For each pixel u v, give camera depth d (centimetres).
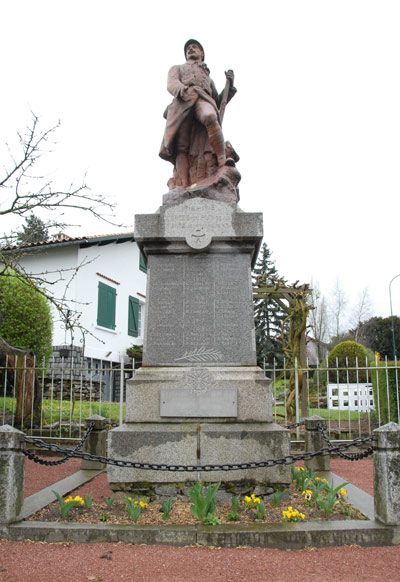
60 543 402
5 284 1415
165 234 590
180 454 509
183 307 584
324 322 4444
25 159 857
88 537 406
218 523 422
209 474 507
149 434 513
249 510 466
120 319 2148
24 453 435
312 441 709
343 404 1688
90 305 1895
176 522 431
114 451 513
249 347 573
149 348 574
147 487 506
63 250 1855
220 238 589
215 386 545
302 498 508
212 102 677
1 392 1400
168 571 346
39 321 1442
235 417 538
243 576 338
